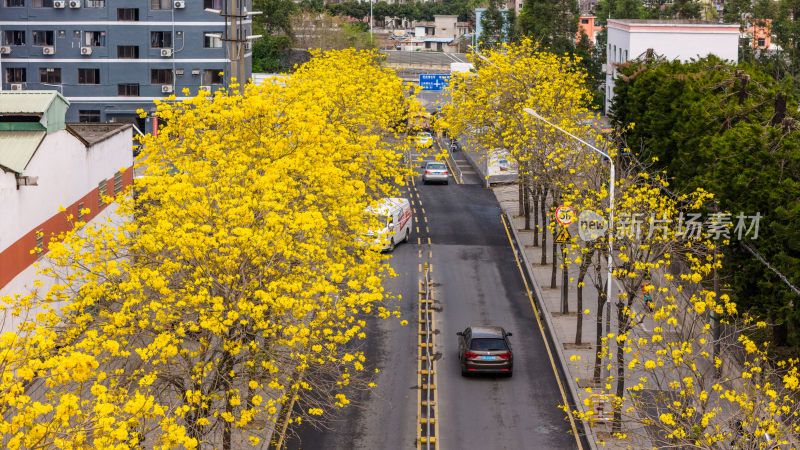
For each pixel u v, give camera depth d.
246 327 27.89
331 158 32.03
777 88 47.31
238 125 32.59
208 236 27.23
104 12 94.94
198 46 95.94
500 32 141.50
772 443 24.77
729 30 92.44
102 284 27.41
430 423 38.16
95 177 50.38
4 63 95.06
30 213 40.50
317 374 40.28
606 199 39.84
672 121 55.09
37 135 41.66
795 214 37.53
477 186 85.50
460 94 72.25
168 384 27.98
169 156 33.22
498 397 40.91
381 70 84.19
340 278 28.39
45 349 21.00
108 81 95.81
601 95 121.44
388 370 43.59
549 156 48.94
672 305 30.33
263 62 140.75
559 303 52.88
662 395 29.67
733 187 40.66
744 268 40.78
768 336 41.97
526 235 67.38
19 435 18.05
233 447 34.03
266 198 27.58
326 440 36.41
